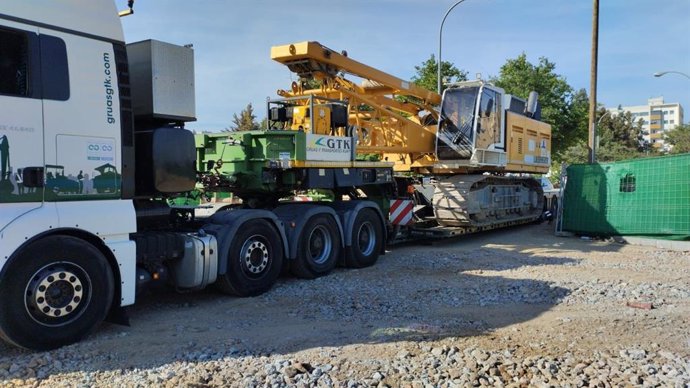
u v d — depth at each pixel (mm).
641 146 77938
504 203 15297
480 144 13531
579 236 14242
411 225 12312
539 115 17938
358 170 9766
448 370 4520
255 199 9742
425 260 10211
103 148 5309
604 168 13719
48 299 4895
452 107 13656
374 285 7949
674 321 6078
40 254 4836
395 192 11578
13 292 4676
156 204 6551
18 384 4262
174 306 6762
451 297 7219
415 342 5250
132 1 6207
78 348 5066
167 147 6109
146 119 6320
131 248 5559
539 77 33031
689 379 4324
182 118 6445
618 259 10461
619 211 13352
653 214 12727
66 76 5047
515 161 15359
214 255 6703
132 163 5586
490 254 11039
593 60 17891
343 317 6234
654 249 11883
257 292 7324
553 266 9633
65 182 5023
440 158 13828
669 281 8312
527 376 4406
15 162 4699
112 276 5414
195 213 7484
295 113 9438
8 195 4668
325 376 4375
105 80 5348
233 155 8492
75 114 5098
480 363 4660
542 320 6125
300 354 4914
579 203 14234
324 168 8898
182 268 6457
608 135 71125
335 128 9453
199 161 8781
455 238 14102
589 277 8602
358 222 9367
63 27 5055
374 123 12211
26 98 4773
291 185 8688
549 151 18344
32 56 4824
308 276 8375
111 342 5277
